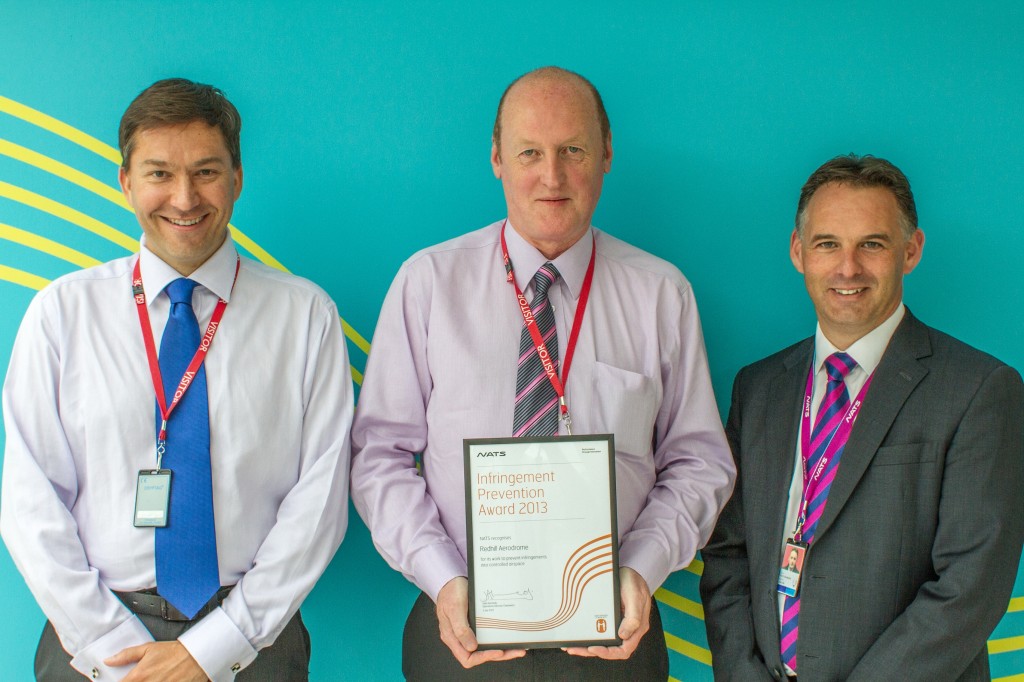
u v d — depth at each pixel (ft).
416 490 6.43
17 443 6.07
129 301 6.42
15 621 7.62
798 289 8.02
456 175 7.98
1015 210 7.98
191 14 7.87
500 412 6.39
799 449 6.66
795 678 6.35
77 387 6.21
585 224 6.50
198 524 6.07
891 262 6.27
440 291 6.66
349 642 7.79
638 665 6.30
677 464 6.83
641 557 6.16
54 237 7.82
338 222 7.96
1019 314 7.99
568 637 5.72
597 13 7.98
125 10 7.82
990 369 6.06
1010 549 5.90
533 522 5.77
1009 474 5.97
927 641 5.74
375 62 7.95
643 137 8.02
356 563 7.79
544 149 6.13
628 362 6.62
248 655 6.02
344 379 6.72
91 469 6.11
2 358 7.77
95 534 6.10
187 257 6.25
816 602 6.14
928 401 6.11
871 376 6.36
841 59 7.98
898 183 6.35
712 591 6.97
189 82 6.27
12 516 5.97
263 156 7.92
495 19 7.98
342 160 7.95
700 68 7.99
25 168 7.80
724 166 8.00
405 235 7.98
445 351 6.52
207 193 6.14
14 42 7.77
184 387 6.23
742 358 8.05
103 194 7.82
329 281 7.96
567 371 6.48
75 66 7.80
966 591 5.75
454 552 6.17
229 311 6.49
